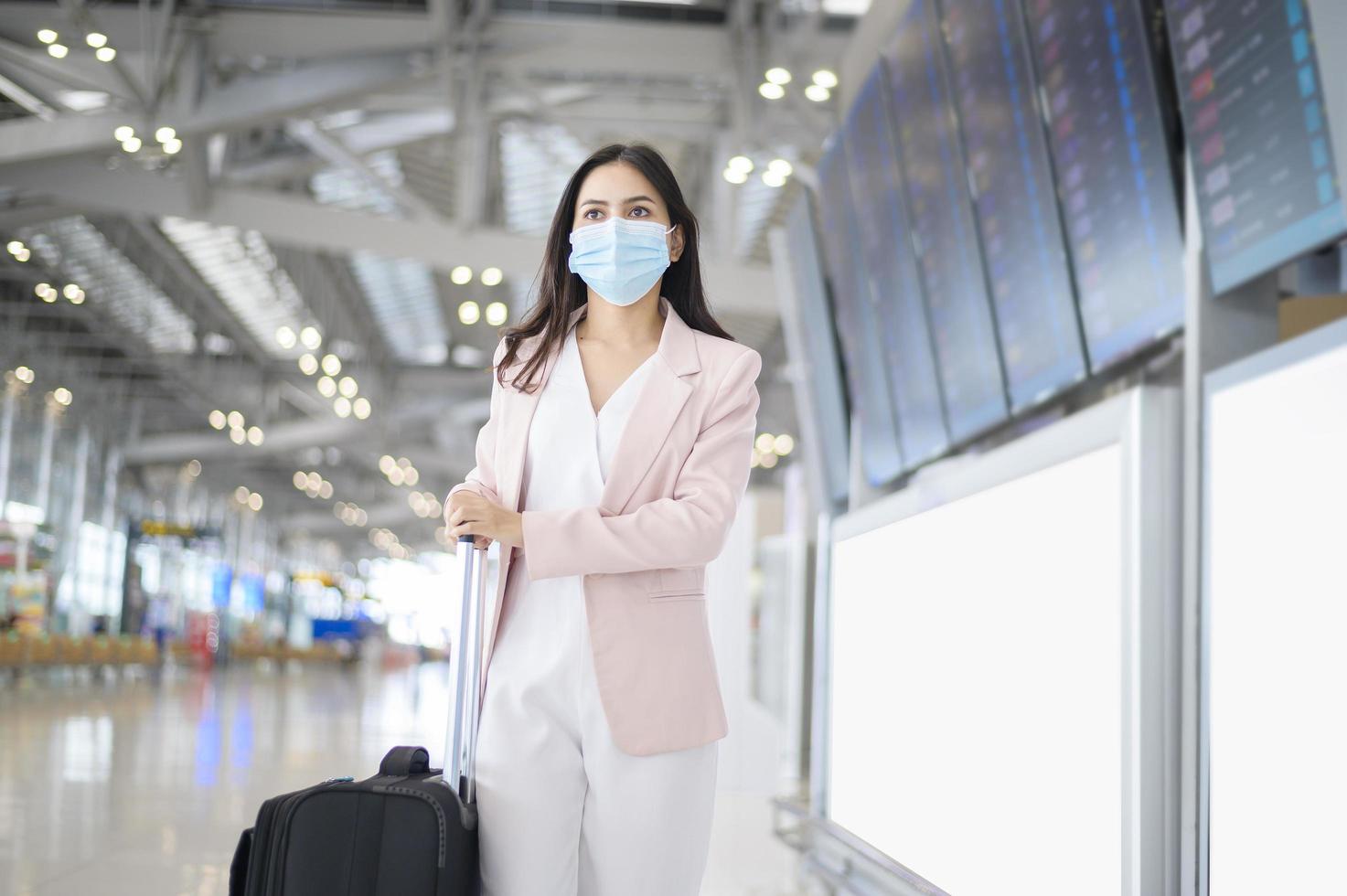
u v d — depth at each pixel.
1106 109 3.07
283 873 1.56
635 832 1.65
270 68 12.36
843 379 6.14
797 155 13.03
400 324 24.53
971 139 3.96
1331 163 2.14
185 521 40.06
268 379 27.81
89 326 23.80
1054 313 3.54
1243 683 2.18
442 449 35.50
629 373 1.83
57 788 6.28
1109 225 3.15
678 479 1.76
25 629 22.70
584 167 1.89
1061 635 2.83
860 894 4.09
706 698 1.71
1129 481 2.51
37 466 26.27
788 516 9.59
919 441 4.87
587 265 1.78
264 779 7.02
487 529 1.65
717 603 7.89
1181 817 2.41
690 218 1.90
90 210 16.20
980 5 3.74
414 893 1.55
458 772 1.66
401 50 11.05
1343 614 1.89
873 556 4.48
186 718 12.37
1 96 13.66
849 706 4.77
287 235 12.52
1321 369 1.96
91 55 11.38
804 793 7.57
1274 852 2.06
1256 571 2.15
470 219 12.56
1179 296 2.83
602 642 1.66
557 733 1.69
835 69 10.17
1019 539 3.10
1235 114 2.44
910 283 4.74
